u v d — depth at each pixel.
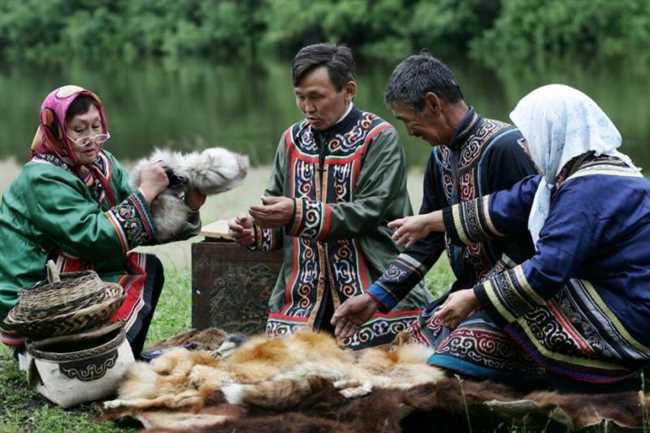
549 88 4.52
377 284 5.17
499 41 36.00
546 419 4.39
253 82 31.41
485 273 5.07
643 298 4.39
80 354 4.83
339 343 5.09
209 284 6.05
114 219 5.14
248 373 4.73
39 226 5.18
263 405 4.59
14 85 32.12
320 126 5.48
